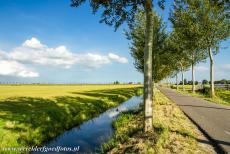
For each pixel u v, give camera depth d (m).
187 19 35.66
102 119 21.02
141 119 15.94
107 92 59.22
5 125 14.12
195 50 48.25
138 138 10.42
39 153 11.56
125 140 11.04
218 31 35.06
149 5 11.02
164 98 34.06
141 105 25.98
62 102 30.36
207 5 32.56
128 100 41.75
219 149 9.03
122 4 11.92
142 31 27.91
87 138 14.33
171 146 9.05
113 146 10.97
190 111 19.53
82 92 58.16
